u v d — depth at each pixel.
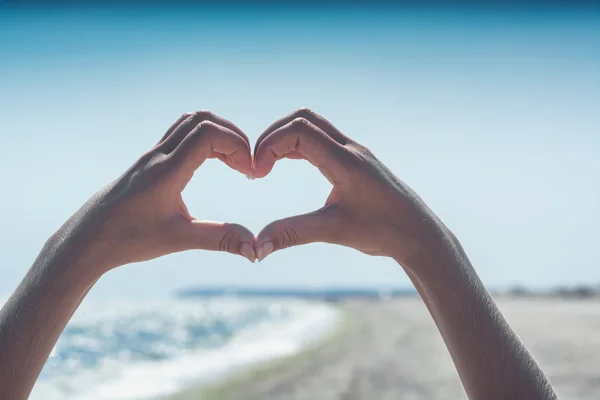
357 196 0.62
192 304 26.80
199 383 5.38
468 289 0.62
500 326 0.61
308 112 0.66
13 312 0.59
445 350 7.72
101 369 6.25
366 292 88.31
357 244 0.63
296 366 6.39
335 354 7.47
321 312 20.59
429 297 0.63
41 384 5.27
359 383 5.28
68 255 0.60
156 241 0.61
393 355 7.23
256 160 0.62
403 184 0.65
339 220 0.62
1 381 0.58
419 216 0.63
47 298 0.60
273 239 0.61
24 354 0.59
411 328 11.80
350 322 14.26
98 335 10.07
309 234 0.62
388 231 0.62
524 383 0.60
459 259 0.63
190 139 0.61
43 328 0.59
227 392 4.96
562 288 54.53
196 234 0.61
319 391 4.96
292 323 14.32
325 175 0.63
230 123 0.63
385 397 4.69
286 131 0.62
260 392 4.93
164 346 8.68
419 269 0.63
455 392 4.85
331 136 0.65
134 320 13.64
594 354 6.93
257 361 6.92
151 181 0.60
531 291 52.59
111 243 0.61
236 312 19.92
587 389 4.83
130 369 6.30
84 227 0.61
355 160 0.62
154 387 5.19
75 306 0.61
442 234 0.63
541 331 10.17
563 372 5.64
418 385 5.17
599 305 24.52
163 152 0.62
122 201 0.61
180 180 0.61
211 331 11.67
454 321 0.61
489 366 0.60
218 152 0.63
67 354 7.45
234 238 0.61
